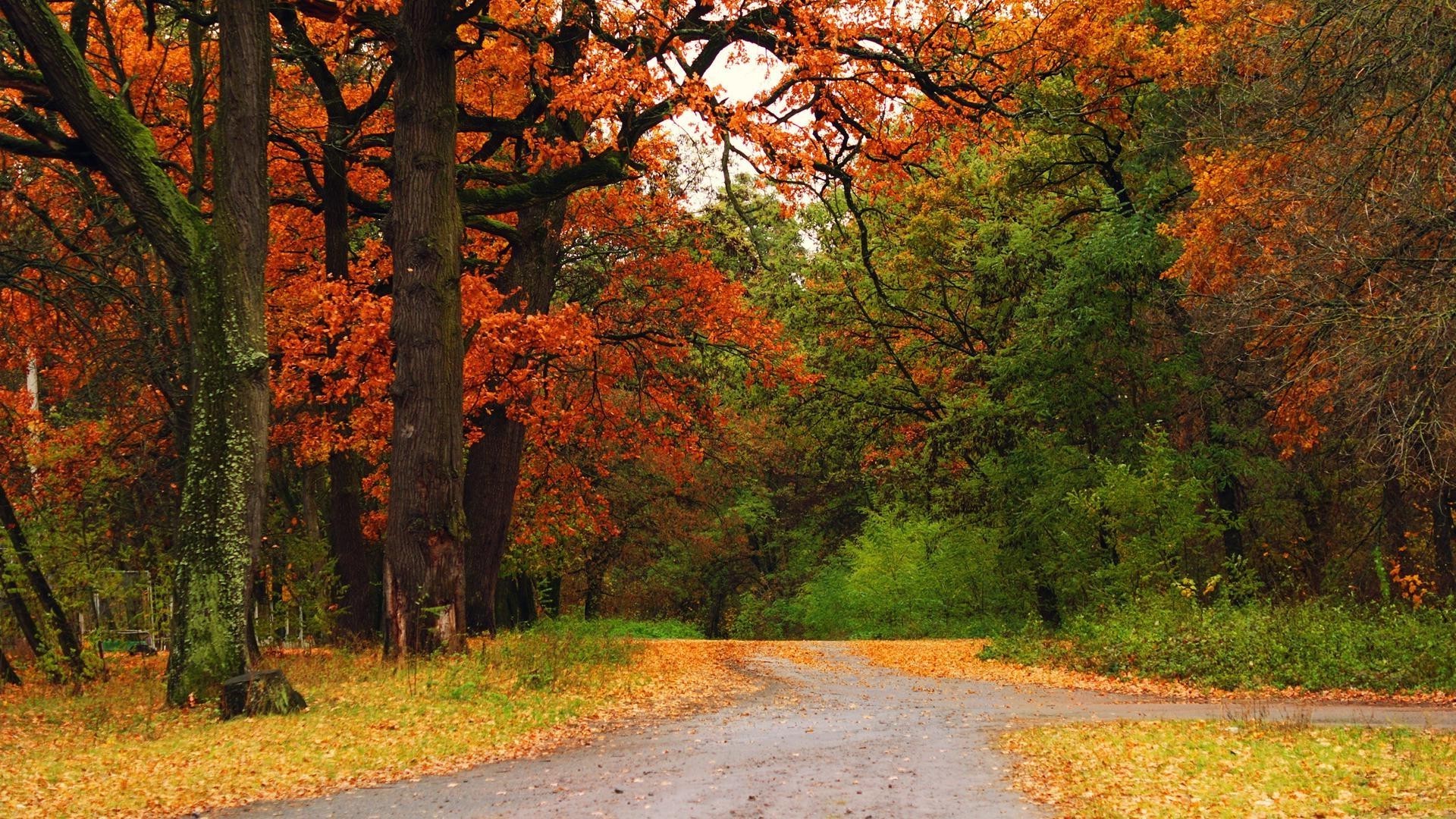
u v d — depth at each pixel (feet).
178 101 70.18
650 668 60.70
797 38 59.00
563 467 97.66
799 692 53.98
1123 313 86.28
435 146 56.80
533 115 70.03
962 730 38.99
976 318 100.83
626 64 55.88
